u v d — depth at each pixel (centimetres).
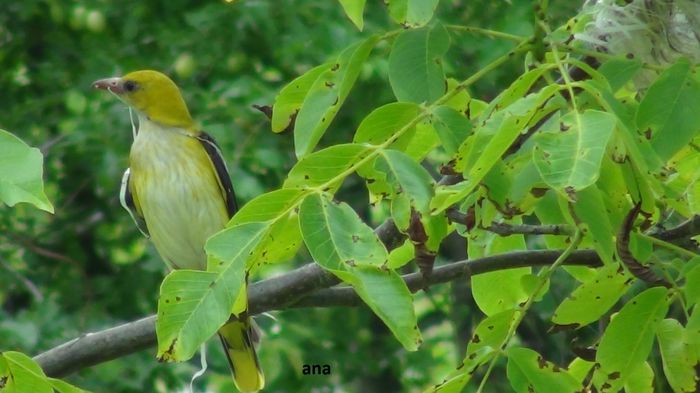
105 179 1744
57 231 1884
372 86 1736
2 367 504
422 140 617
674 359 587
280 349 1725
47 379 506
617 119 463
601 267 650
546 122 529
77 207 1911
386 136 545
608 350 561
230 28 1764
